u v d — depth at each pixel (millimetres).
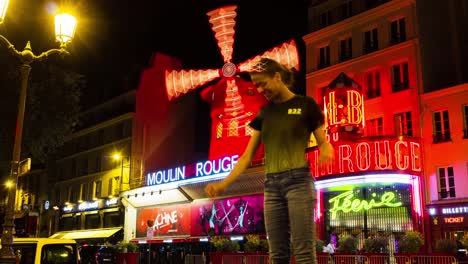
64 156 50719
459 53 24062
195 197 31094
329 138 22266
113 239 38906
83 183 46750
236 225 27609
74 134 48844
